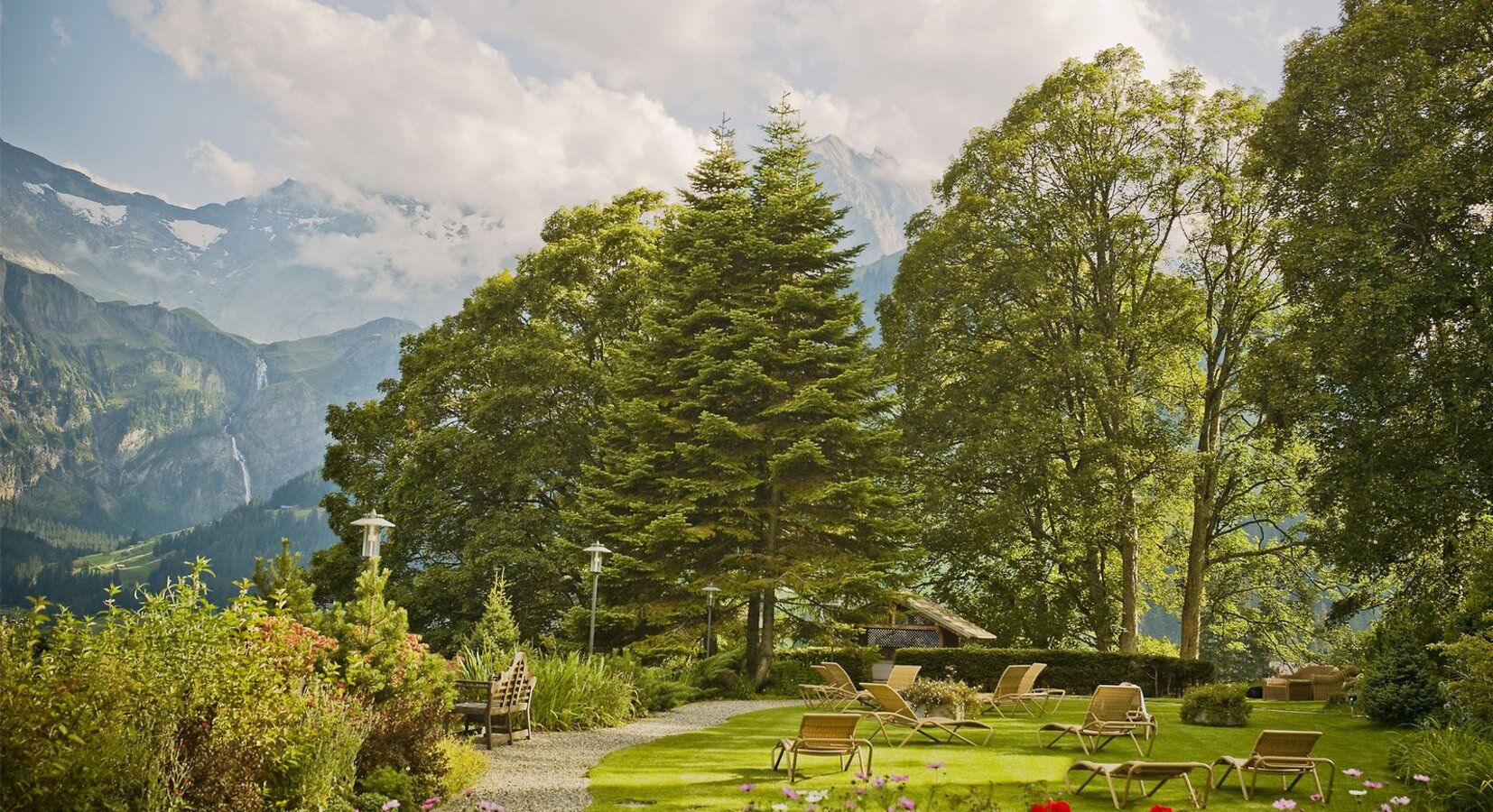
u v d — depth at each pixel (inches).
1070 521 1294.3
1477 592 685.9
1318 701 1108.5
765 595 1127.6
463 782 435.8
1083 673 1179.3
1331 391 887.1
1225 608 1494.8
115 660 298.0
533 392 1444.4
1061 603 1402.6
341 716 373.1
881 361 1411.2
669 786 454.9
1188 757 575.5
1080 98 1344.7
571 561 1199.6
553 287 1561.3
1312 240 910.4
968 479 1357.0
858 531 1143.0
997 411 1283.2
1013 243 1348.4
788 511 1141.1
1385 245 852.6
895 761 536.4
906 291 1421.0
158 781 284.7
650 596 1155.3
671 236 1213.7
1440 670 717.9
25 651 280.2
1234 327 1317.7
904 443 1378.0
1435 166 819.4
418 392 1583.4
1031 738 644.1
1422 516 820.0
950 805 403.5
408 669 502.6
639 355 1210.0
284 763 335.0
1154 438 1256.8
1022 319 1307.8
